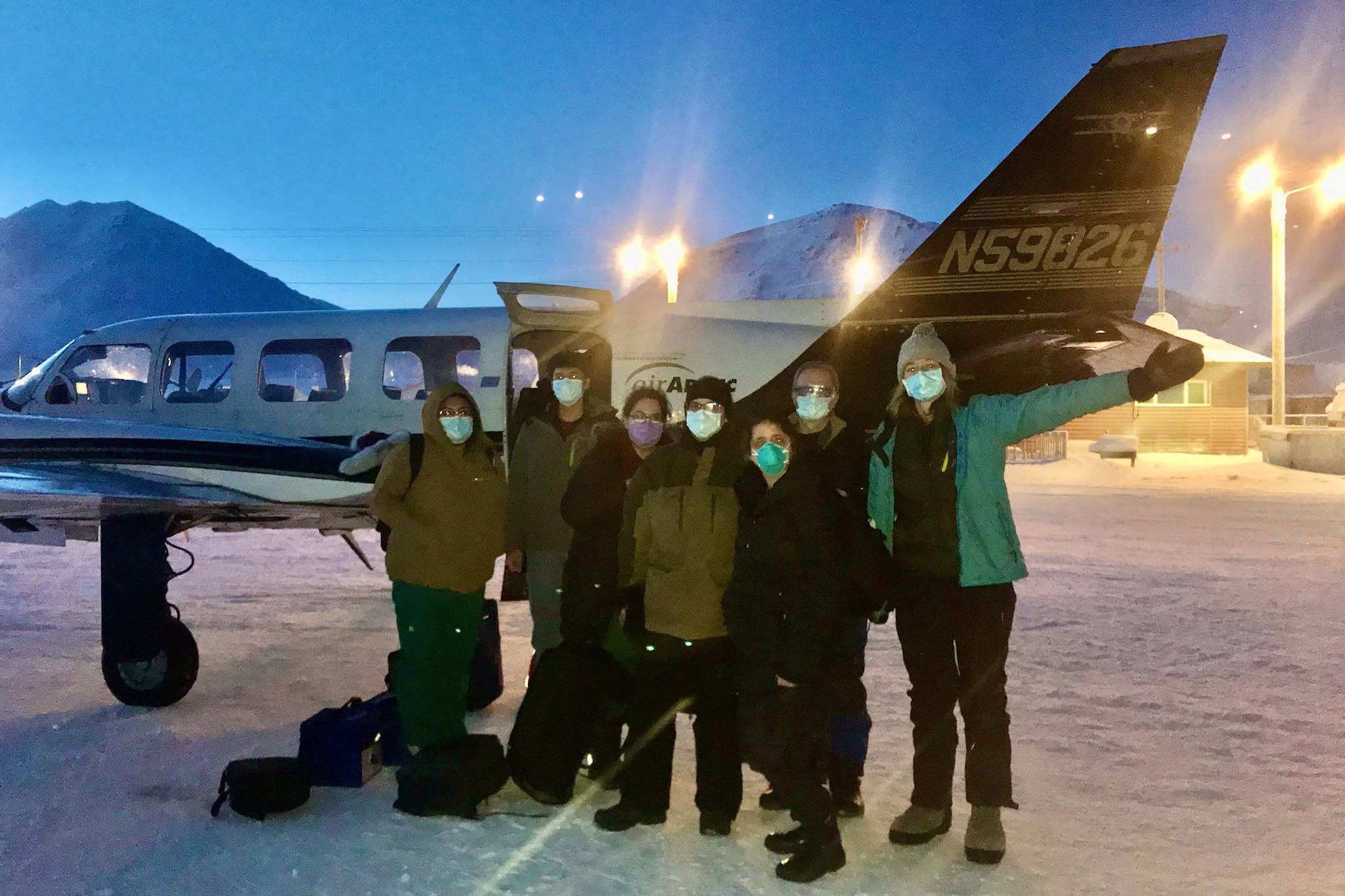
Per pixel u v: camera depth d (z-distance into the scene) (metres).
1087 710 5.14
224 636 6.95
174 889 3.13
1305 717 5.00
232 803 3.75
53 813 3.77
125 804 3.86
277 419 7.04
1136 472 23.88
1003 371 6.60
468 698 5.08
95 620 7.48
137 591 5.10
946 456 3.42
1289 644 6.65
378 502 3.94
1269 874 3.26
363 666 6.10
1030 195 6.56
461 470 4.02
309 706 5.23
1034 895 3.13
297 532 13.67
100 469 5.66
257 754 4.46
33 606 8.05
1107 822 3.70
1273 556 11.01
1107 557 10.91
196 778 4.16
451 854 3.43
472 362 7.00
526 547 4.55
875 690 5.54
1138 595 8.55
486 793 3.80
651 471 3.68
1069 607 7.96
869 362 6.68
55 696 5.43
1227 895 3.11
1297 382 58.75
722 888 3.18
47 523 6.06
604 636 4.10
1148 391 3.22
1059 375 6.35
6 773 4.20
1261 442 26.38
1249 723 4.91
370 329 6.96
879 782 4.15
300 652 6.47
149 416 7.29
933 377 3.41
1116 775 4.19
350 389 6.95
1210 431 29.86
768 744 3.29
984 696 3.41
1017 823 3.70
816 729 3.30
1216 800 3.92
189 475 5.67
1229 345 30.94
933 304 6.62
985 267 6.59
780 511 3.26
